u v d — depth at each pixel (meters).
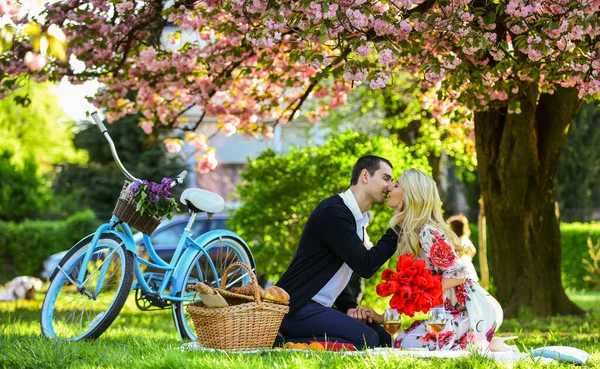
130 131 26.16
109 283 6.71
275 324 5.59
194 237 15.13
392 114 20.36
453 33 7.07
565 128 11.51
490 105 10.38
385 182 6.06
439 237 5.57
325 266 5.95
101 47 10.47
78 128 26.80
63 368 5.08
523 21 7.17
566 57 7.17
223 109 12.25
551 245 11.75
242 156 27.53
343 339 5.83
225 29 9.01
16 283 16.23
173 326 10.59
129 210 6.47
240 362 4.72
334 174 12.25
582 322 10.79
